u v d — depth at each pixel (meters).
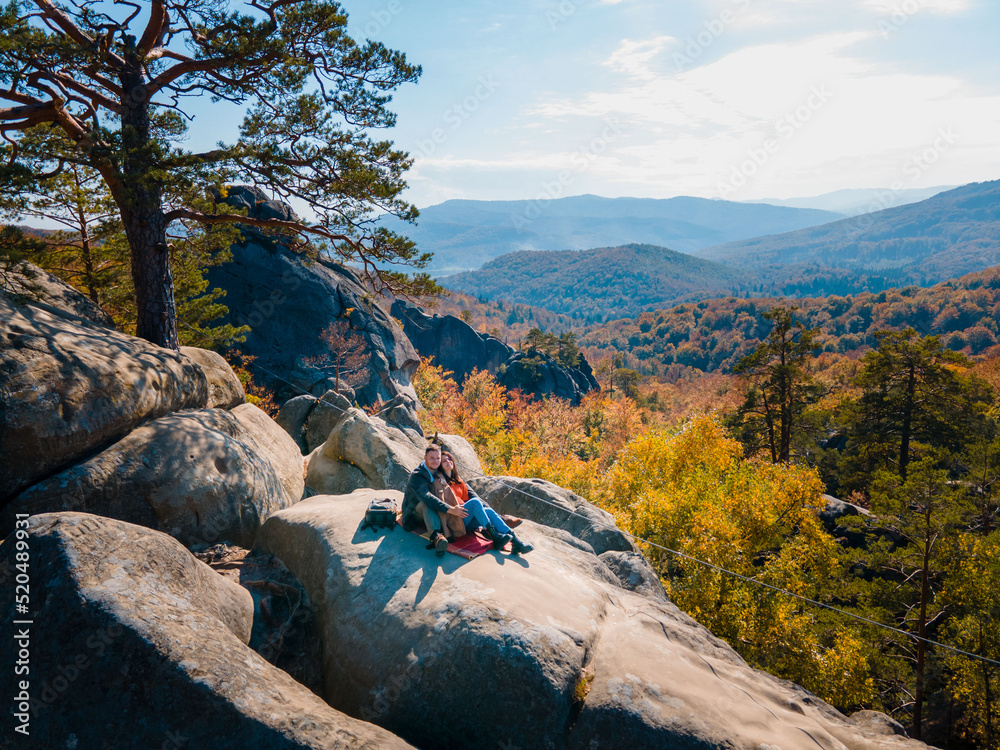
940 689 18.17
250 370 40.62
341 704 5.21
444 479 6.47
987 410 37.47
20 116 9.77
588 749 4.63
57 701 3.86
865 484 35.94
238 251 41.22
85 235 17.41
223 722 3.83
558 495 11.34
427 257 12.63
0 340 6.49
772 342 39.56
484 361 105.69
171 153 10.27
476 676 4.73
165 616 4.29
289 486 9.98
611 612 6.07
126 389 7.39
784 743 4.91
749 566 19.59
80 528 4.52
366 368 45.72
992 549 18.05
